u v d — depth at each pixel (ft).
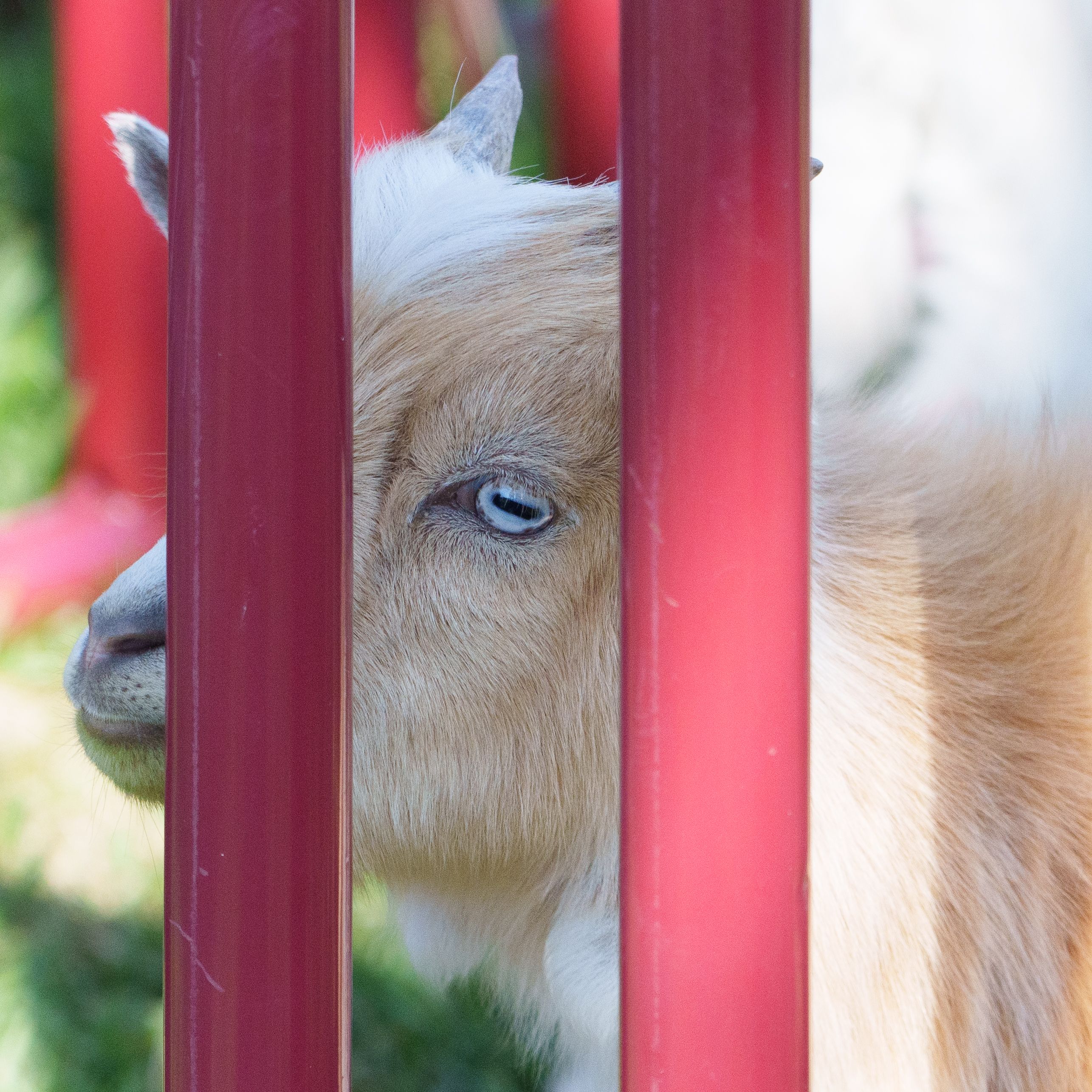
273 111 3.70
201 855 3.91
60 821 11.99
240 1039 3.92
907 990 6.72
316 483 3.85
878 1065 6.72
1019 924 6.94
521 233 6.84
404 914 8.71
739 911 3.92
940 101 13.21
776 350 3.80
